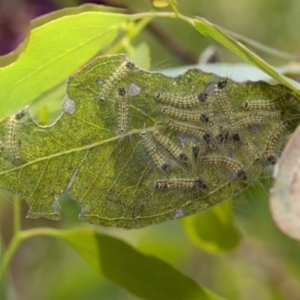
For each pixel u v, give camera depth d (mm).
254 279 377
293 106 231
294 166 203
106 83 228
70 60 231
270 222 331
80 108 227
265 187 237
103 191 227
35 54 227
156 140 229
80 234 255
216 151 230
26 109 224
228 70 243
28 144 224
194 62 314
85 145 227
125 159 228
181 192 229
